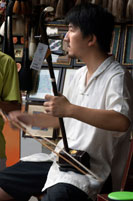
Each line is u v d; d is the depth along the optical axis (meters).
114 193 1.41
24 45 3.35
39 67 1.98
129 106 1.80
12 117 1.83
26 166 2.11
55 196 1.75
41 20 1.91
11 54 3.22
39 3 3.28
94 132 1.87
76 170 1.81
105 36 1.89
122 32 3.28
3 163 2.56
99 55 1.92
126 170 1.67
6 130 3.42
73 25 1.89
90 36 1.88
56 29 3.39
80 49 1.91
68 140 2.00
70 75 3.38
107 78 1.87
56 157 2.02
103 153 1.89
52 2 3.18
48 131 3.22
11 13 3.21
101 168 1.89
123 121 1.73
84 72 2.07
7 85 2.54
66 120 2.07
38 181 2.02
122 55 3.21
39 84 3.40
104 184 1.91
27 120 1.93
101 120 1.72
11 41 3.22
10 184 2.03
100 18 1.86
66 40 1.95
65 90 3.32
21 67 3.36
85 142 1.90
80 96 1.98
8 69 2.55
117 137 1.91
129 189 1.65
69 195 1.75
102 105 1.87
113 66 1.89
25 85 3.32
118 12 3.04
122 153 2.01
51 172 1.92
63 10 3.14
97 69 1.91
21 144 3.40
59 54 3.31
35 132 3.25
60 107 1.73
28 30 3.37
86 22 1.86
